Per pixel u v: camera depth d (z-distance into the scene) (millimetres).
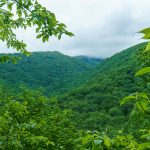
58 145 17875
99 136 3035
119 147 3043
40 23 6902
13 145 6945
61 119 21266
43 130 16125
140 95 2549
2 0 7066
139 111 2588
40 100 17031
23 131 8266
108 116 77500
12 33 9055
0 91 11688
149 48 1776
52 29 6891
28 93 16922
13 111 10406
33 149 10641
